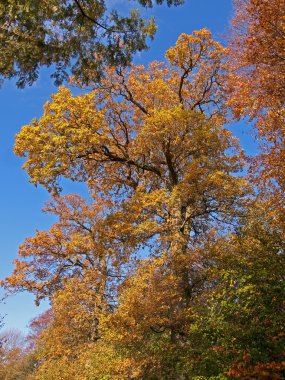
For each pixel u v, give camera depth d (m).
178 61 18.02
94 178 17.19
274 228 10.94
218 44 17.48
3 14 7.60
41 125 14.64
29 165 14.53
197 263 12.80
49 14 8.32
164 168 17.03
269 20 10.43
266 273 8.87
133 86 17.73
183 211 15.40
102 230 15.16
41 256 22.86
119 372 12.12
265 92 11.76
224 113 17.88
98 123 15.46
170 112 14.41
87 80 9.91
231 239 12.21
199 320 9.74
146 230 13.99
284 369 6.53
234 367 7.20
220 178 13.37
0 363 40.00
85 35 9.15
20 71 8.54
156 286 12.18
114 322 11.79
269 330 7.99
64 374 17.19
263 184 13.34
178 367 10.33
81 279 19.88
